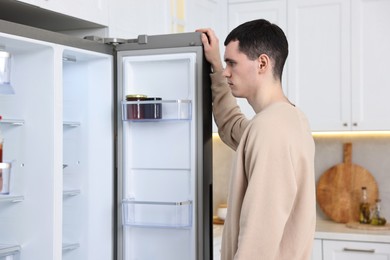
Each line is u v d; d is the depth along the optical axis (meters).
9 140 2.18
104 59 2.36
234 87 2.05
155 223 2.35
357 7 3.84
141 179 2.38
